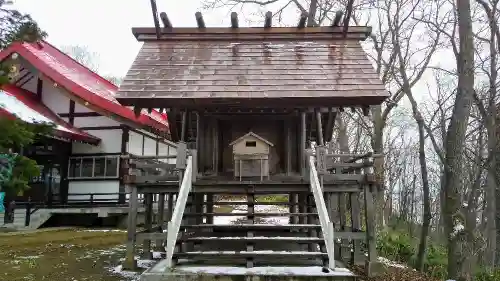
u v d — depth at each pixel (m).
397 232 17.08
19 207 16.17
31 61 17.66
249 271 6.95
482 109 13.80
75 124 18.98
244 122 9.88
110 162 18.33
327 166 8.66
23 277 7.71
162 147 21.91
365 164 8.54
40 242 12.30
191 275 6.75
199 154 9.62
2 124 6.48
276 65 9.45
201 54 9.89
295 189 8.68
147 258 9.73
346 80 8.88
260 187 8.67
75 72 21.33
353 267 9.23
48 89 19.39
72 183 18.42
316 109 9.49
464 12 9.98
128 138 18.59
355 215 9.38
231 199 27.70
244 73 9.18
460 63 10.05
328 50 9.95
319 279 6.62
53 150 17.80
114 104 17.66
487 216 16.84
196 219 9.83
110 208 16.77
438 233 22.91
